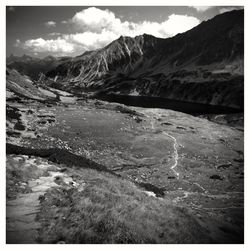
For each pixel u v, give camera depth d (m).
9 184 16.00
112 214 14.53
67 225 12.47
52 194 15.34
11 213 12.77
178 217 19.31
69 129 72.56
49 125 72.44
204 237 18.19
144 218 16.11
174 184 45.03
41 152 28.36
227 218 27.08
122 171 50.69
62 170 22.11
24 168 19.11
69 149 57.62
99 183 20.36
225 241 19.14
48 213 12.96
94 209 14.55
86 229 12.62
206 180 49.53
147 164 57.56
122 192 20.36
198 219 23.02
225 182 49.06
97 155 57.84
